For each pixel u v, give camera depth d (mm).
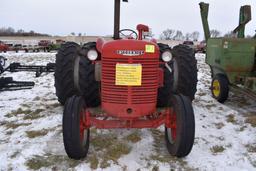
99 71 3508
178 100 3154
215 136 3961
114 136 3867
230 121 4547
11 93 6293
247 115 4832
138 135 3914
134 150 3486
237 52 5367
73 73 4367
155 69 3201
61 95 4523
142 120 3316
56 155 3340
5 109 5078
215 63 5777
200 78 8711
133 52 3061
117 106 3178
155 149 3525
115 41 3156
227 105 5488
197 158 3320
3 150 3453
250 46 5387
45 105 5309
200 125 4344
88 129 3414
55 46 33031
